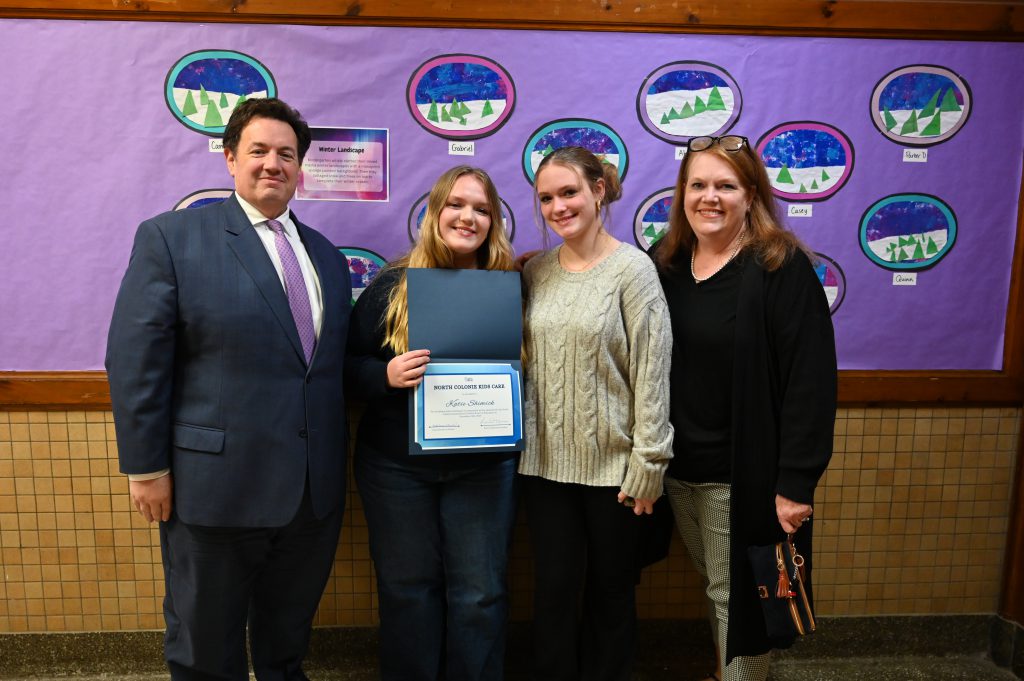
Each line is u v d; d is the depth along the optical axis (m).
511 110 1.83
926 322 1.95
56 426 1.82
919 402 1.96
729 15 1.81
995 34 1.85
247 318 1.33
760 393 1.43
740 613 1.46
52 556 1.87
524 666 1.95
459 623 1.56
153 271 1.31
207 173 1.80
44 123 1.74
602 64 1.83
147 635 1.90
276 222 1.44
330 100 1.79
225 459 1.33
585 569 1.73
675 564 1.99
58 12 1.71
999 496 2.00
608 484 1.47
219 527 1.35
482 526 1.53
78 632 1.90
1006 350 1.96
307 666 1.95
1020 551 1.95
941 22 1.84
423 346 1.46
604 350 1.43
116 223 1.79
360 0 1.75
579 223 1.43
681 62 1.84
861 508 1.99
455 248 1.48
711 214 1.44
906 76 1.87
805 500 1.38
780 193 1.89
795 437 1.39
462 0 1.77
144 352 1.28
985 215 1.92
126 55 1.74
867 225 1.91
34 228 1.78
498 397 1.47
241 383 1.34
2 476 1.83
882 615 2.02
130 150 1.77
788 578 1.41
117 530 1.87
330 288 1.48
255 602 1.61
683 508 1.65
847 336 1.95
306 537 1.51
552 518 1.56
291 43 1.77
